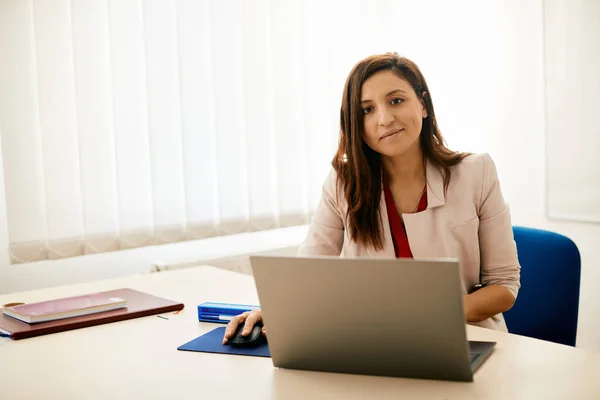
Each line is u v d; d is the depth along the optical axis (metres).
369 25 3.48
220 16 3.00
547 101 3.28
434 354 1.21
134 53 2.79
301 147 3.30
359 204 1.87
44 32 2.59
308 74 3.29
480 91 3.60
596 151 3.11
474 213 1.84
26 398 1.27
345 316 1.25
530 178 3.43
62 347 1.58
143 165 2.84
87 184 2.71
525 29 3.37
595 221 3.15
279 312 1.30
